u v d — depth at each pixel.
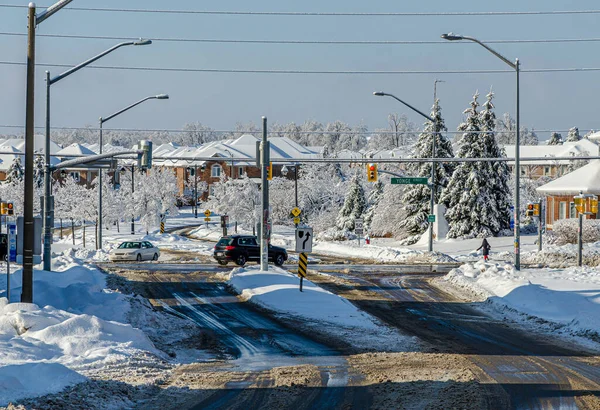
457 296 42.53
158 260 75.56
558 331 31.19
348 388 19.36
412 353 25.50
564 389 19.16
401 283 48.69
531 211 60.66
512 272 50.44
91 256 80.38
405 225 112.44
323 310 36.16
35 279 41.31
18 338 24.12
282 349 26.67
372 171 70.38
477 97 104.50
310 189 152.62
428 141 111.12
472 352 25.73
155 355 24.16
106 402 17.23
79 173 192.38
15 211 153.88
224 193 150.38
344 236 120.94
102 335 25.23
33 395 17.08
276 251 65.06
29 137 28.83
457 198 105.44
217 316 34.66
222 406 17.38
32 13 28.06
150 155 43.19
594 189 92.75
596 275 49.50
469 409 16.83
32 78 28.44
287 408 17.14
